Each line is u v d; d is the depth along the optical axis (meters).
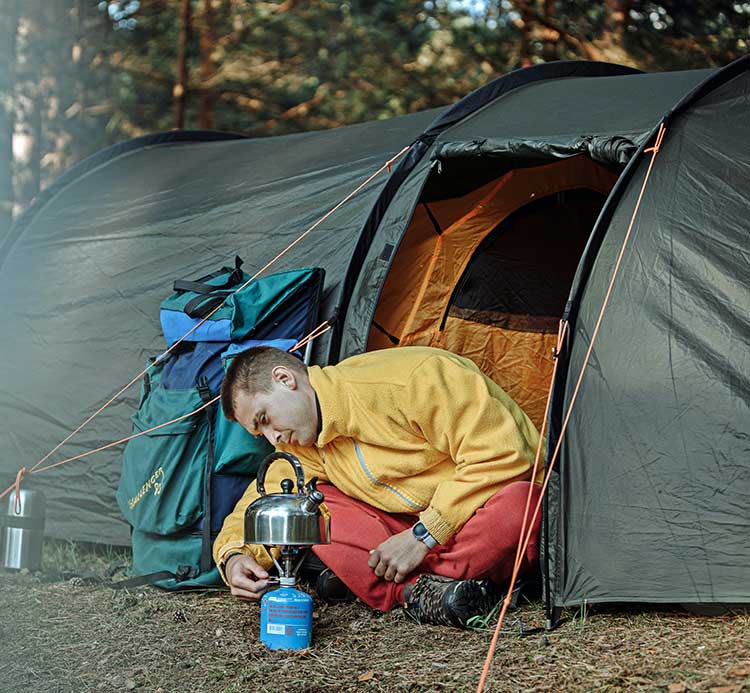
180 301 4.28
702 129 3.65
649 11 11.35
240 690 2.86
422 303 4.87
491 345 5.03
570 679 2.75
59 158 11.80
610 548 3.31
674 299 3.41
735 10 11.41
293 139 5.44
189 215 5.02
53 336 5.01
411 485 3.61
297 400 3.52
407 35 12.50
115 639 3.35
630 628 3.18
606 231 3.57
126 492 4.06
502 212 4.88
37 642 3.33
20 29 11.50
